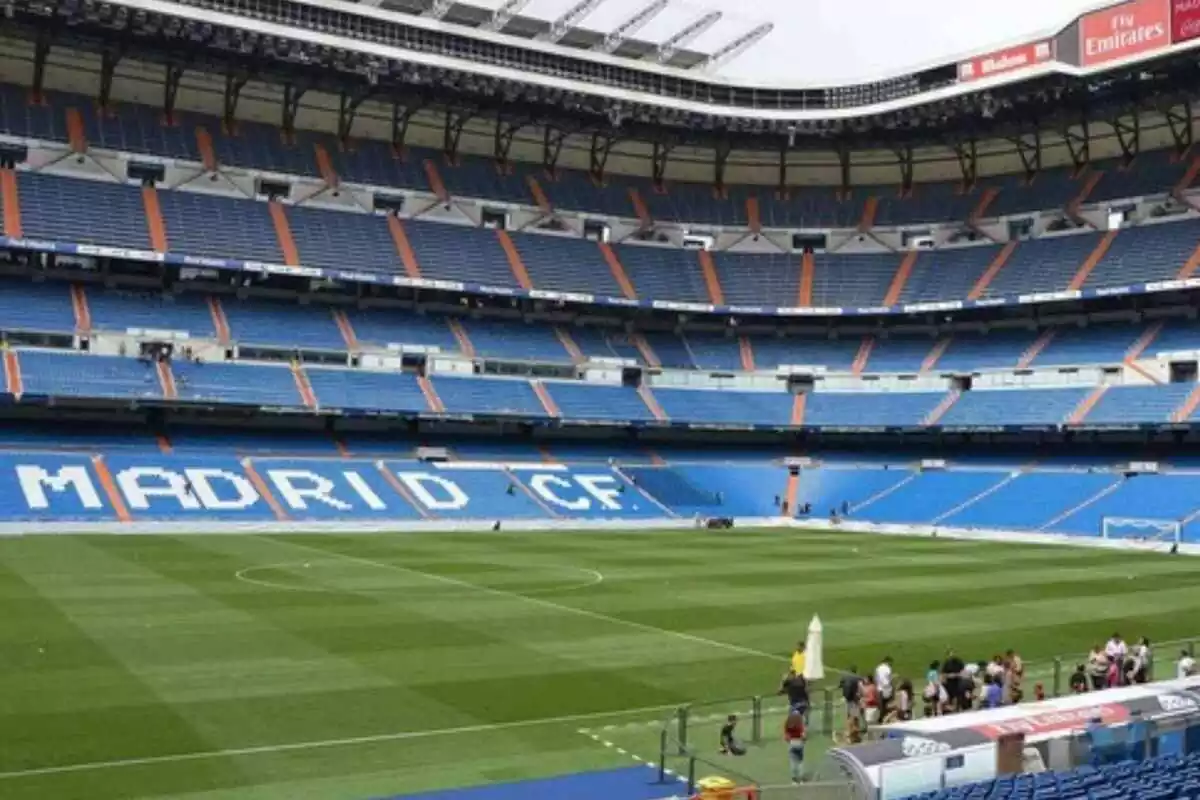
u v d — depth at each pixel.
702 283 97.25
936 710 23.45
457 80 85.62
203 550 52.69
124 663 27.77
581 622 35.66
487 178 97.56
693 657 30.56
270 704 24.33
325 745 21.52
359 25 83.88
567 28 92.25
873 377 92.12
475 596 40.53
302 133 92.38
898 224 99.88
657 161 104.56
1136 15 75.75
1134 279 82.62
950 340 93.88
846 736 22.88
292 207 87.00
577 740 22.42
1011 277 89.69
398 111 95.06
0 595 37.59
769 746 22.28
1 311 72.56
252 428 78.25
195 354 76.69
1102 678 26.38
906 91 91.06
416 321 88.12
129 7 72.50
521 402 84.00
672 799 18.09
